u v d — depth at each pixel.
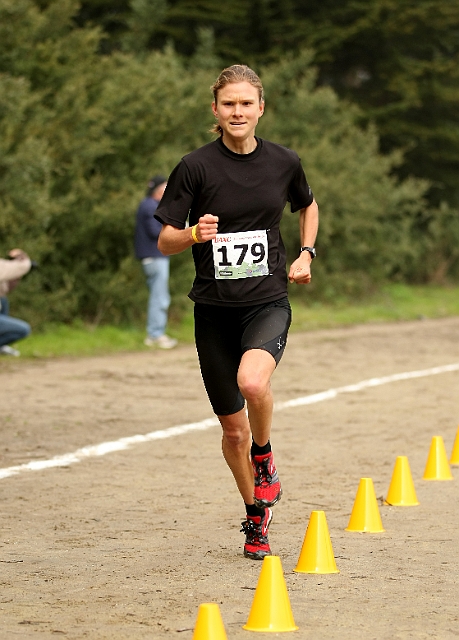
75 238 40.69
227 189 12.18
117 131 44.25
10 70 41.81
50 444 20.61
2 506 15.58
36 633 9.86
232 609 10.67
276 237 12.57
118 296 41.25
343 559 12.83
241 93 12.05
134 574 12.05
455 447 19.98
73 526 14.44
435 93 83.31
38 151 36.78
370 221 62.66
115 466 18.73
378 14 80.25
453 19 82.12
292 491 16.89
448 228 80.50
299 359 36.88
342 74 87.31
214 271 12.36
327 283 61.22
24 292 37.97
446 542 13.73
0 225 36.09
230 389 12.55
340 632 9.92
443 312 63.12
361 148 68.88
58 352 35.72
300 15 85.38
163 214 12.23
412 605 10.87
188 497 16.41
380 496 16.69
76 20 78.62
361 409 26.00
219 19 78.81
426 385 30.59
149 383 29.56
